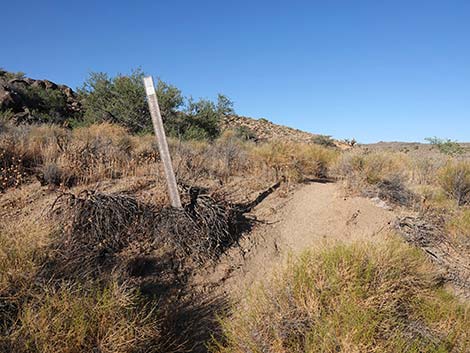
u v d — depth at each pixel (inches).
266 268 173.8
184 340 119.6
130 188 220.2
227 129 877.2
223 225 192.1
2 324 94.1
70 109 770.8
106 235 164.1
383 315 104.2
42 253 119.2
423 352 95.4
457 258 170.1
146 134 522.3
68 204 173.5
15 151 246.1
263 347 96.7
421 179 324.5
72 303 97.0
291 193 281.1
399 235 182.2
